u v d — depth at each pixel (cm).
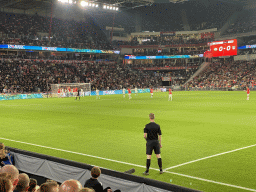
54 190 324
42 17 7438
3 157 827
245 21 8706
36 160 892
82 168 775
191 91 7150
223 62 8388
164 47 8944
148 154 859
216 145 1223
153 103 3522
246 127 1670
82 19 8531
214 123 1836
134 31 9531
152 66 8781
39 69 6306
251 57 7912
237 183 760
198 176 827
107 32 8912
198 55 8594
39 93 5219
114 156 1080
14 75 5700
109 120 2055
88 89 6006
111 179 701
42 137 1476
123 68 8125
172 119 2045
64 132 1608
